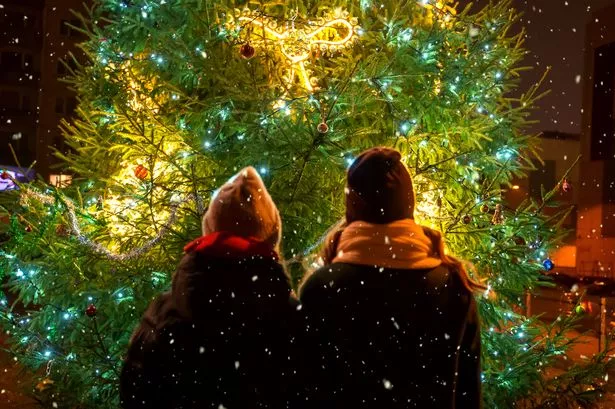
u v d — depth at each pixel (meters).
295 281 4.05
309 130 3.93
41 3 45.97
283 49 4.50
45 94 41.88
